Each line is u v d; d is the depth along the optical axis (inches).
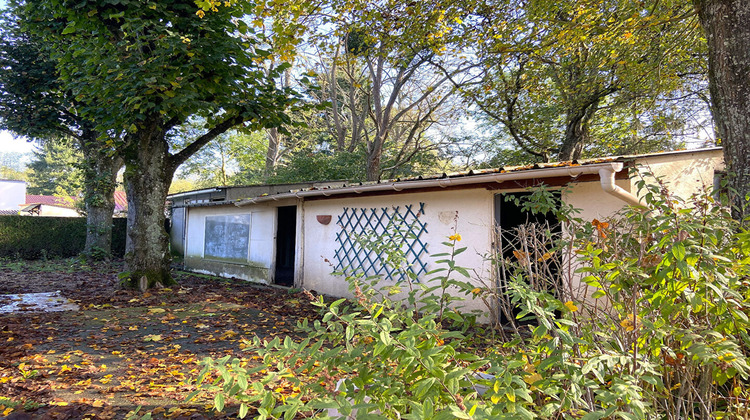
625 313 84.5
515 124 605.9
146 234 397.7
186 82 336.5
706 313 77.8
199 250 604.7
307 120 1061.1
